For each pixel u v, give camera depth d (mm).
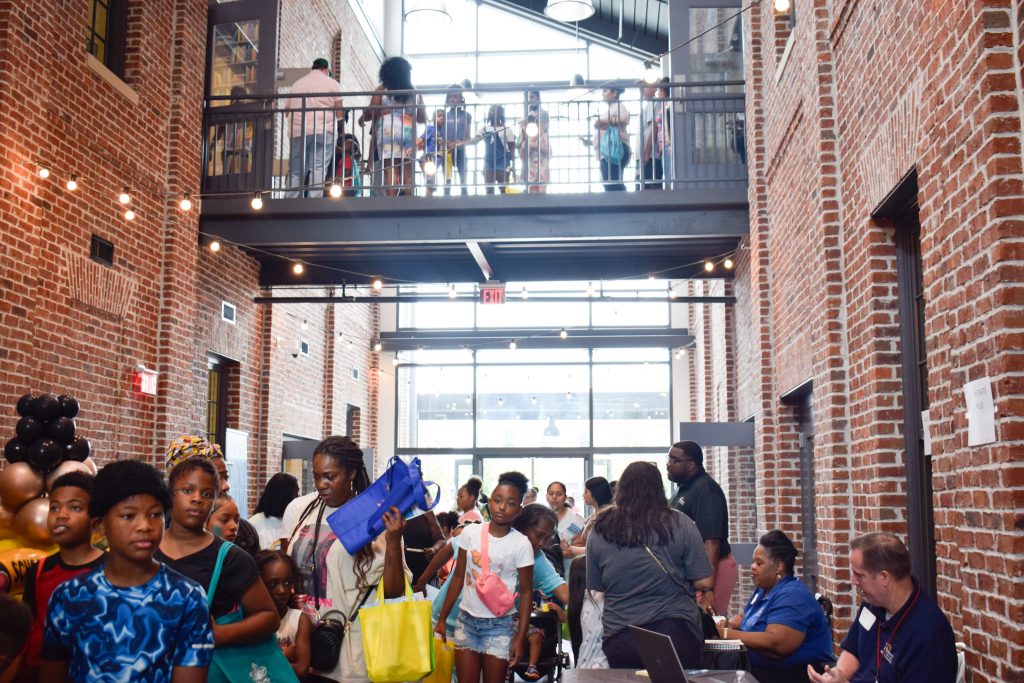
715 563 6172
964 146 4184
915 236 5871
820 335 7000
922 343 5812
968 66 4102
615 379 19406
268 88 11453
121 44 9820
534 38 20938
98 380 8977
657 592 4578
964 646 4297
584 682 3988
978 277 4066
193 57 10914
